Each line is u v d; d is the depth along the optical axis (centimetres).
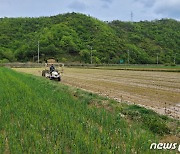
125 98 1983
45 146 865
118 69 6612
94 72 5381
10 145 886
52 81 3148
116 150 854
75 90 2283
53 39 10912
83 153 835
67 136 981
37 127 1070
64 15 14112
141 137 950
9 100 1652
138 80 3422
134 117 1328
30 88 2216
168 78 3678
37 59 9875
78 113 1325
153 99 1923
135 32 14712
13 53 10112
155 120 1206
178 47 13712
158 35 14700
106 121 1173
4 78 3130
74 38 11294
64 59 9756
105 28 13188
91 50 10081
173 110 1555
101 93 2269
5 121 1176
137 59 11194
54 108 1395
